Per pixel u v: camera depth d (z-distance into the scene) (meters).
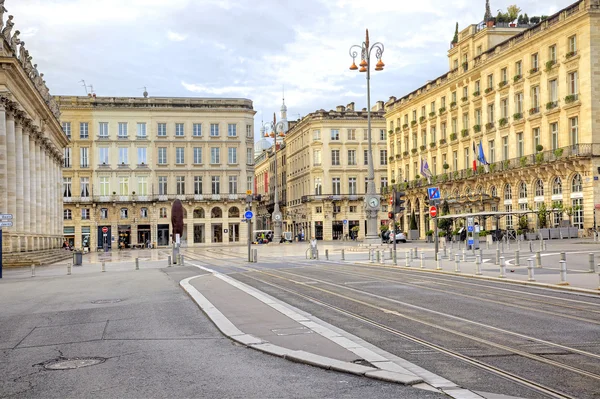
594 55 50.41
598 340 10.65
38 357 10.38
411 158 86.44
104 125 87.56
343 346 10.27
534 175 57.59
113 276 29.17
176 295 19.12
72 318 14.81
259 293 18.52
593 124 50.34
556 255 33.69
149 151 88.50
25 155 47.62
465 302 16.00
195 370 9.03
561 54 53.97
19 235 43.31
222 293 18.72
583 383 7.91
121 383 8.40
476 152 68.50
